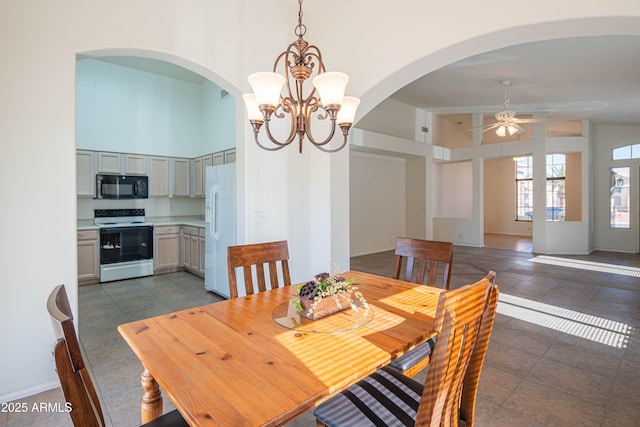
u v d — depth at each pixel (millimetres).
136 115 5660
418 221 8828
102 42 2375
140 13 2529
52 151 2213
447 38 2627
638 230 7867
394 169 8727
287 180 3385
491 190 12328
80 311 3787
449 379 1038
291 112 1816
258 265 2191
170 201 6273
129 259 5238
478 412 2021
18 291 2127
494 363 2641
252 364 1158
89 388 1011
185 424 1256
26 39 2121
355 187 7738
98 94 5293
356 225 7785
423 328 1457
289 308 1731
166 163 5945
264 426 856
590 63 4188
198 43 2814
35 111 2154
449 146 9906
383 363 1189
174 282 5031
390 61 2934
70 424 1934
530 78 4918
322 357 1206
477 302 1068
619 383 2348
